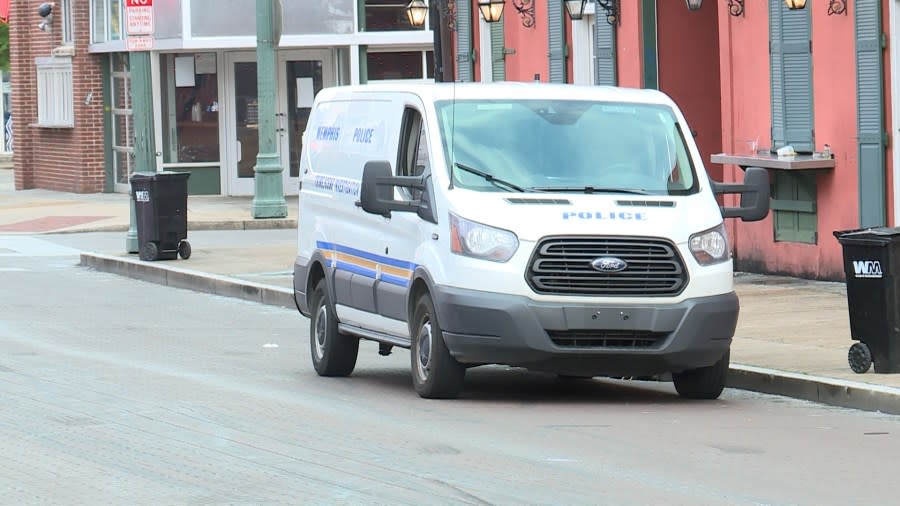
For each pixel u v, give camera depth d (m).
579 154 29.16
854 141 42.94
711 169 52.72
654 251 27.52
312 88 85.50
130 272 56.16
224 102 84.94
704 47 52.69
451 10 64.94
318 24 82.56
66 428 24.70
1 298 48.44
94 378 30.77
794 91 45.25
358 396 29.11
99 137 91.62
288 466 21.66
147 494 19.83
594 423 26.05
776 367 30.59
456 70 65.50
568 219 27.50
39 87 95.75
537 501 19.53
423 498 19.61
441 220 28.19
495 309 27.16
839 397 28.31
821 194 44.28
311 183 34.59
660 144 29.59
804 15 44.69
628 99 30.33
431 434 24.56
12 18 98.12
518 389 30.75
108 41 88.81
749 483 20.94
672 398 29.55
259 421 25.61
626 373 27.80
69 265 59.47
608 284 27.31
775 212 46.25
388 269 30.09
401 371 33.62
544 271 27.28
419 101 29.95
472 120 29.45
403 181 29.02
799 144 45.22
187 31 81.19
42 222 75.06
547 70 58.41
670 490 20.36
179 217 56.75
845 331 35.34
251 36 81.69
